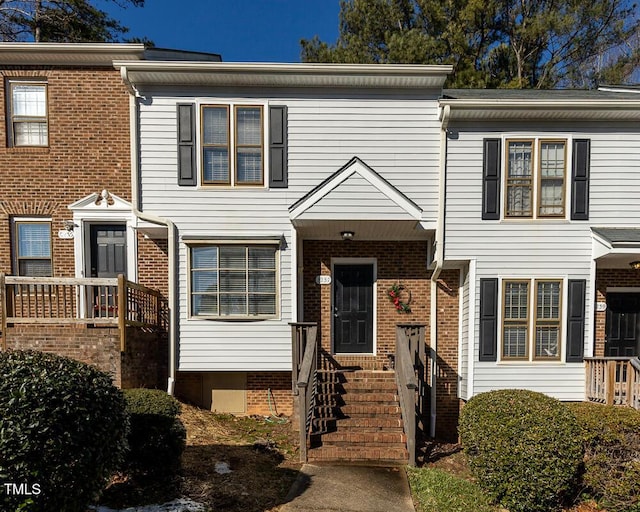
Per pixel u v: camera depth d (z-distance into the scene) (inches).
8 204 329.7
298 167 311.0
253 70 297.0
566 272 306.8
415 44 616.1
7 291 271.9
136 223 308.7
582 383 303.9
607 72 686.5
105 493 182.4
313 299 347.3
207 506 180.2
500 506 198.2
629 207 306.7
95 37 585.0
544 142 306.8
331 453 239.9
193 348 309.6
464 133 308.2
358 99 310.3
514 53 674.2
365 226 310.3
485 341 307.1
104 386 155.6
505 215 308.7
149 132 305.9
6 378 132.4
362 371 309.3
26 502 123.1
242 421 314.7
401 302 347.9
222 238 308.2
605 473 199.2
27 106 331.6
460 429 228.8
